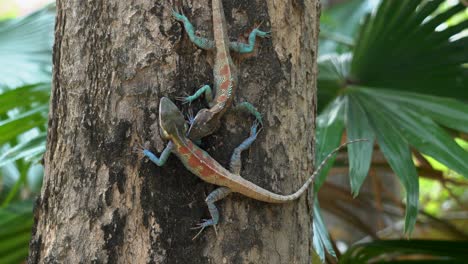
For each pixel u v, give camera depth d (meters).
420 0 6.39
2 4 18.73
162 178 3.62
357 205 8.20
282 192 3.82
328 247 4.73
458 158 4.86
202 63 3.76
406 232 4.61
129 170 3.60
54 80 4.03
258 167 3.78
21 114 5.70
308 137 4.09
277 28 3.93
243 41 3.87
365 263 5.83
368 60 6.61
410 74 6.50
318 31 4.41
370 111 5.61
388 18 6.61
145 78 3.65
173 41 3.67
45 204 3.88
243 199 3.73
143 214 3.56
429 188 13.08
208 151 3.79
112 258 3.54
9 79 7.48
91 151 3.66
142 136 3.62
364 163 5.01
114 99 3.65
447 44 6.42
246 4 3.89
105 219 3.58
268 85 3.85
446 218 9.47
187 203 3.63
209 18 3.80
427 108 5.39
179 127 3.62
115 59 3.67
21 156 5.32
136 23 3.67
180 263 3.54
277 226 3.79
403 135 5.20
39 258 3.86
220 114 3.69
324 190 7.85
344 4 11.77
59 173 3.79
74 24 3.85
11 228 5.55
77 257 3.59
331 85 6.48
